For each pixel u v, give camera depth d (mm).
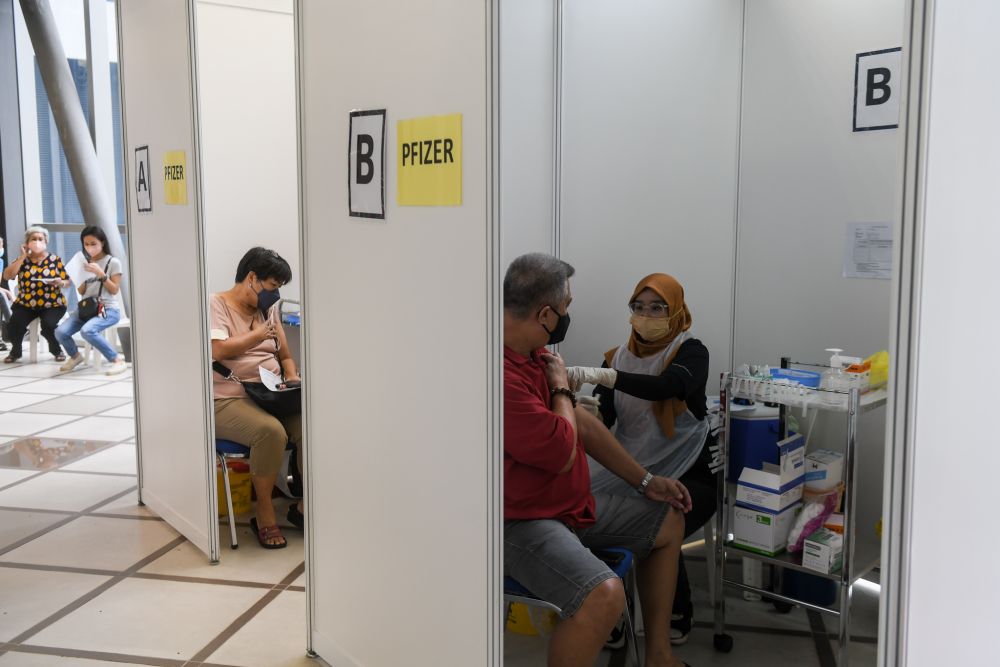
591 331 3377
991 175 1495
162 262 3725
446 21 1931
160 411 3885
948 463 1503
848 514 2412
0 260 8656
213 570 3412
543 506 2318
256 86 4230
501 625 1961
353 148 2305
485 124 1844
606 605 2127
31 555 3541
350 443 2428
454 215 1960
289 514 3932
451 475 2039
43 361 7992
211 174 4191
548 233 3232
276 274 3914
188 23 3275
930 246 1409
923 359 1434
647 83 3273
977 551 1585
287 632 2893
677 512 2578
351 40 2283
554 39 3133
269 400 3727
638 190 3324
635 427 2947
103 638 2838
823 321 3186
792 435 2914
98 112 8352
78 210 8945
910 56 1384
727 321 3428
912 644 1503
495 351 1886
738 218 3373
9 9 8492
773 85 3223
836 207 3109
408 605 2234
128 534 3783
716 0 3283
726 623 2934
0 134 8539
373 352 2289
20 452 5027
